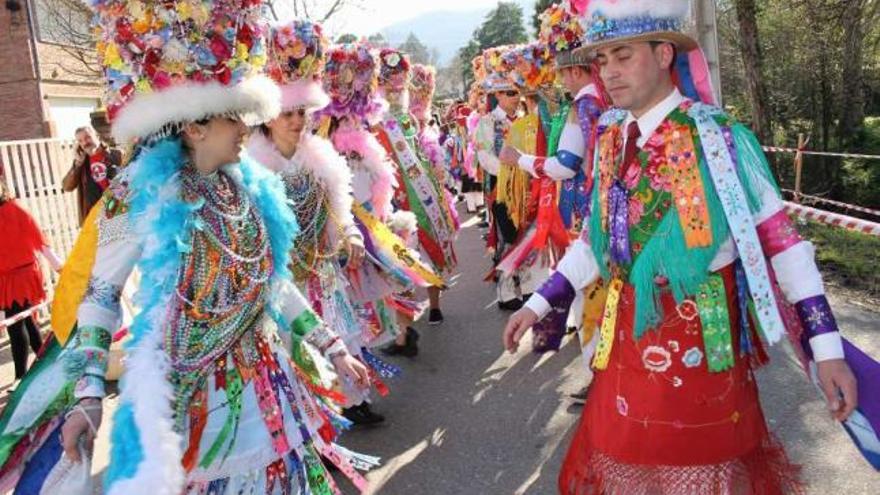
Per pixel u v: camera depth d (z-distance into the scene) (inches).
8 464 91.2
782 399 167.6
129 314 128.0
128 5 83.7
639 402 92.7
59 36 898.7
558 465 150.3
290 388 95.7
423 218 235.1
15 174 315.6
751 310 93.9
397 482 149.6
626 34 87.9
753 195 87.0
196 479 89.0
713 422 90.9
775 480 96.6
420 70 308.5
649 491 93.8
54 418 89.8
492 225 280.5
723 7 765.3
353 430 176.4
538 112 220.5
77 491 88.3
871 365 88.7
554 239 186.5
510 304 272.7
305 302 103.3
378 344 189.5
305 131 151.8
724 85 777.6
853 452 141.4
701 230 87.5
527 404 183.5
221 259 88.7
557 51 168.2
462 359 222.2
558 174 166.1
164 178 85.9
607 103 157.8
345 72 175.6
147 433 80.3
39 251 241.1
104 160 270.2
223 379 90.2
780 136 708.7
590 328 119.6
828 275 287.3
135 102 86.1
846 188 587.8
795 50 700.0
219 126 88.9
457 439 167.3
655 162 90.4
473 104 418.0
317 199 147.3
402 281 179.5
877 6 647.8
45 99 878.4
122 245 85.8
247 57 89.3
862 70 692.1
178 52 84.6
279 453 91.1
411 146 246.8
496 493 141.8
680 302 89.6
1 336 298.5
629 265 93.9
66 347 85.8
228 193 91.1
